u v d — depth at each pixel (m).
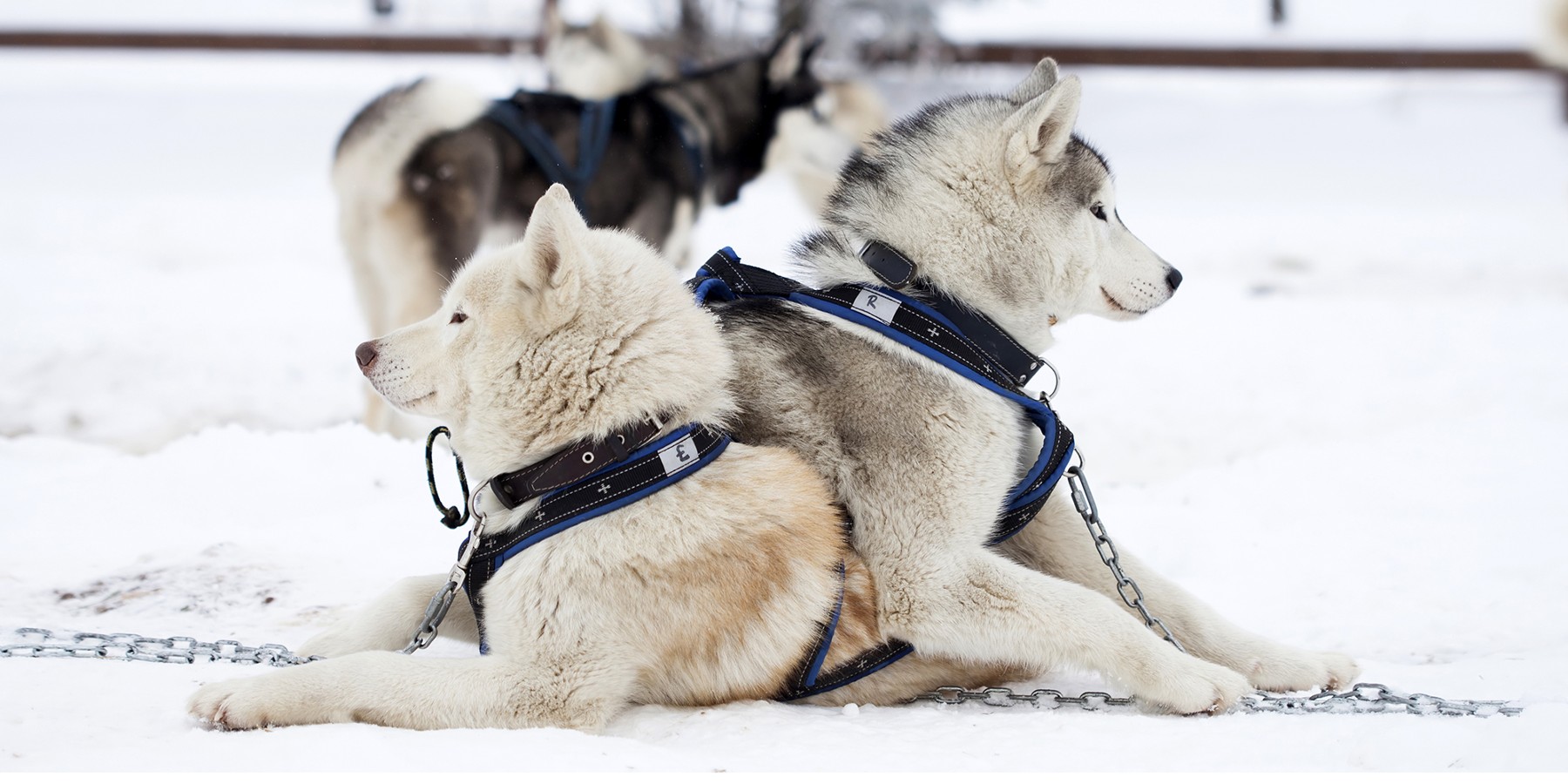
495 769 2.26
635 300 2.90
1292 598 4.13
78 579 3.92
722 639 2.82
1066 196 3.40
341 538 4.48
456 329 2.95
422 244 6.81
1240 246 12.48
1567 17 7.91
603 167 7.52
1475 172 16.03
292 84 19.56
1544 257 11.85
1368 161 16.52
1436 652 3.63
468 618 3.19
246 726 2.51
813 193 10.05
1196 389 7.80
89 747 2.40
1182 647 3.34
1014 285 3.37
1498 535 4.66
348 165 6.80
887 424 3.07
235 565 4.04
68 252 11.67
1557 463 5.59
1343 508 5.13
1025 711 3.03
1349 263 11.81
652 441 2.82
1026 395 3.25
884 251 3.32
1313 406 7.34
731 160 9.01
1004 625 2.92
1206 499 5.35
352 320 9.77
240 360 8.38
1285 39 19.05
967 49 17.39
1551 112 18.33
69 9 22.47
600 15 8.52
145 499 5.04
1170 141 17.34
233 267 11.48
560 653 2.71
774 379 3.14
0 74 19.59
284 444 5.71
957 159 3.37
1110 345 9.02
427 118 6.78
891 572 3.01
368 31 18.44
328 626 3.35
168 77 19.78
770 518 2.83
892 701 3.10
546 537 2.76
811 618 2.87
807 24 15.09
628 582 2.72
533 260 2.81
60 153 15.95
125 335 8.76
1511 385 7.38
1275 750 2.56
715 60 14.62
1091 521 3.30
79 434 6.80
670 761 2.40
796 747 2.58
